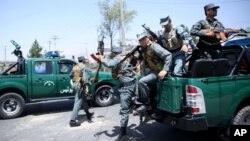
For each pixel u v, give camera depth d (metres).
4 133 7.26
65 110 9.89
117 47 5.97
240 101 4.98
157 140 6.02
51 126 7.77
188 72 5.79
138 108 5.41
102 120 8.11
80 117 8.59
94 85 9.91
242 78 5.03
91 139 6.38
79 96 7.65
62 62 9.63
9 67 9.22
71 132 7.07
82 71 7.66
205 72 4.84
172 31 5.59
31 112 9.75
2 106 8.72
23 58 9.26
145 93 5.34
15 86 8.84
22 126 7.92
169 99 4.86
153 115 5.41
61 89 9.49
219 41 5.62
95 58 5.89
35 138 6.72
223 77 4.84
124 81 5.80
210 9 5.63
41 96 9.27
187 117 4.63
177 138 6.11
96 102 10.00
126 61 5.83
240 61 5.22
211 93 4.69
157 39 5.75
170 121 4.98
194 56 6.05
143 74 5.77
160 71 5.24
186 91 4.67
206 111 4.65
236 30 5.66
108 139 6.32
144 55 5.41
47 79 9.27
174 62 5.62
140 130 6.75
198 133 6.34
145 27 5.42
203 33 5.50
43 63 9.34
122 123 5.89
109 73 10.20
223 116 4.83
